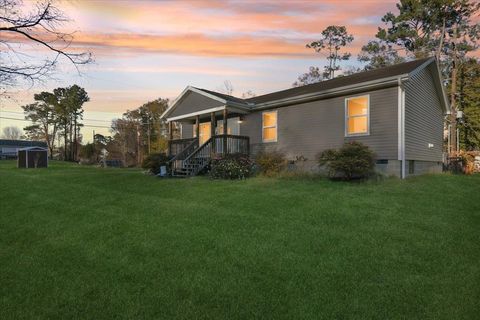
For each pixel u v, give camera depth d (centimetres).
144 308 337
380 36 3328
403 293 352
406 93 1159
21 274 432
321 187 930
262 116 1562
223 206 754
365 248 478
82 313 333
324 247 486
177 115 1798
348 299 342
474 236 523
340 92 1220
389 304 331
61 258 484
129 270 431
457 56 3056
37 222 691
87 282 401
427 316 310
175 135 4734
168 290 373
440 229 557
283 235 541
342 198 779
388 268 413
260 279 392
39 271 440
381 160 1145
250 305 336
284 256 456
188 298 355
